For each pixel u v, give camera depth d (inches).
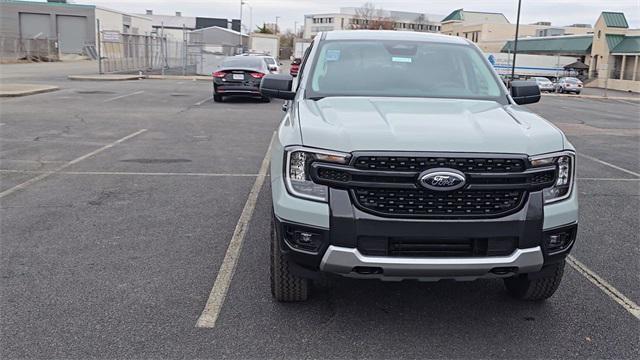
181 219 252.8
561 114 892.0
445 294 182.7
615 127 701.3
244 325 158.6
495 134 145.6
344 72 199.0
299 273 151.3
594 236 244.8
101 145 431.8
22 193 291.0
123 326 156.2
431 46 214.4
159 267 197.9
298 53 2209.6
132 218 252.7
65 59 2308.1
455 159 137.3
